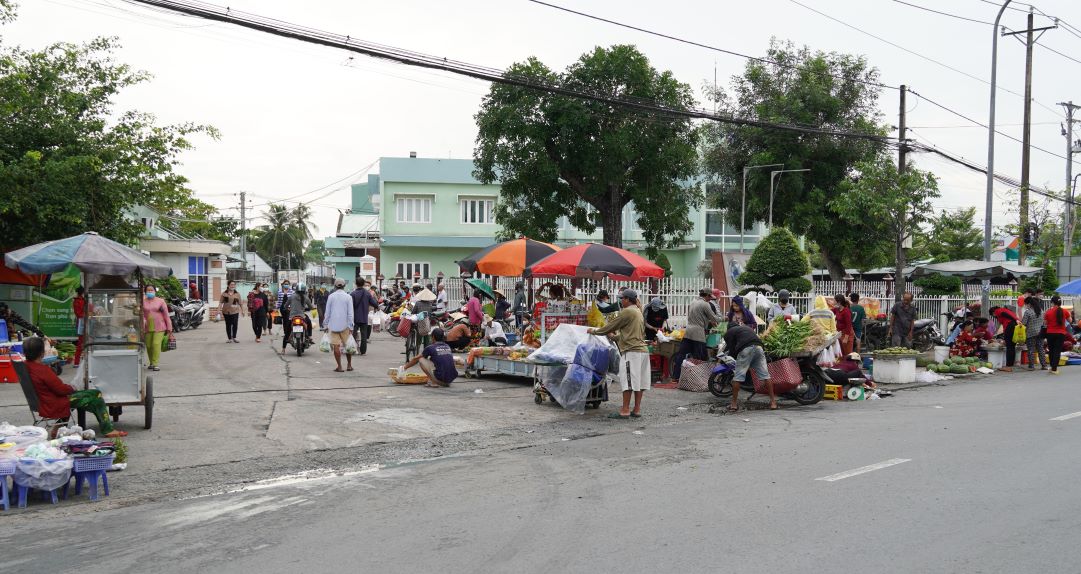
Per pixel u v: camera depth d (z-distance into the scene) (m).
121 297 9.74
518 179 28.00
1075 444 8.88
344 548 5.43
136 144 18.73
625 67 27.16
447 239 44.12
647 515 6.13
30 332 15.45
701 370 13.90
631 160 28.05
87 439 7.70
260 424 10.38
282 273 63.53
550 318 15.66
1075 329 22.70
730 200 37.62
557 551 5.27
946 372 17.09
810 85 34.22
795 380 12.49
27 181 15.89
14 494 6.77
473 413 11.48
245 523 6.13
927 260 33.91
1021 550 5.18
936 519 5.89
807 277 26.50
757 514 6.08
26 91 16.91
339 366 15.89
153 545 5.59
